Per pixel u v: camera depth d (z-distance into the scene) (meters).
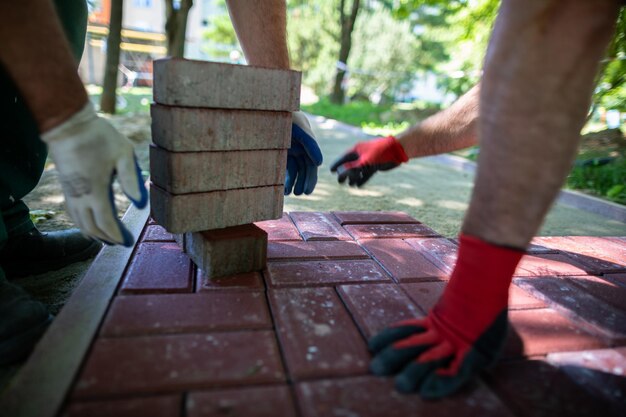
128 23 24.11
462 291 1.04
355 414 0.90
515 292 1.51
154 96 1.28
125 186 1.14
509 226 0.98
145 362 1.01
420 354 1.04
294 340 1.12
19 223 1.63
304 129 1.61
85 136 1.07
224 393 0.93
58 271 1.75
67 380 0.94
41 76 1.00
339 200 3.00
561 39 0.89
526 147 0.93
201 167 1.29
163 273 1.42
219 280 1.40
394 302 1.35
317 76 17.72
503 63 0.94
